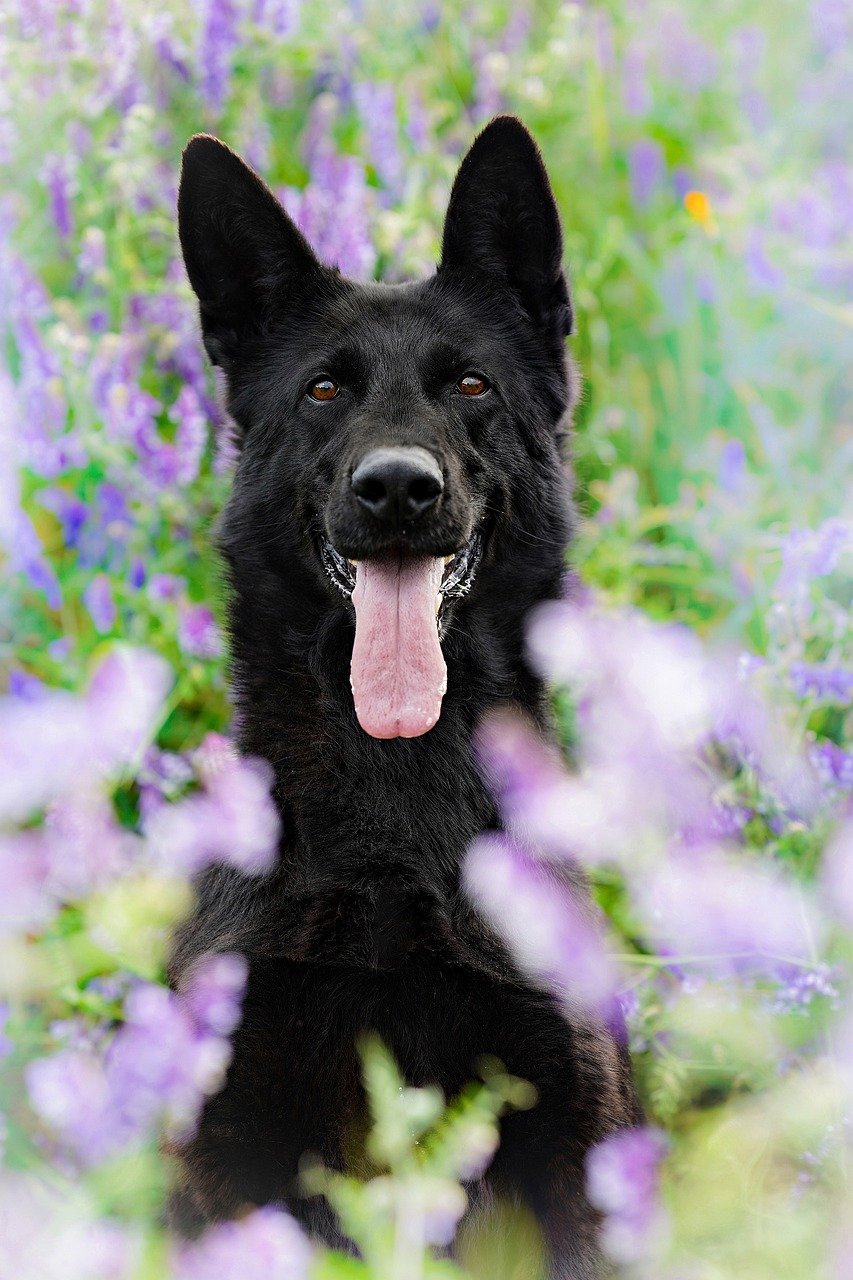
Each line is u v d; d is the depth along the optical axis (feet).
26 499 21.08
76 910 16.79
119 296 21.77
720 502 21.08
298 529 14.88
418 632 13.71
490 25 27.25
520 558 15.23
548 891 13.42
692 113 27.99
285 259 15.69
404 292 15.48
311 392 14.96
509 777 14.17
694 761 15.69
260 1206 12.62
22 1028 15.23
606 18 26.96
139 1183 12.61
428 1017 13.08
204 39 22.53
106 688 14.24
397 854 13.89
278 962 12.99
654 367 24.90
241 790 13.96
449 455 13.94
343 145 25.08
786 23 28.84
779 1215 12.23
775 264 23.68
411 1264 9.21
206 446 20.66
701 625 21.11
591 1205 12.42
